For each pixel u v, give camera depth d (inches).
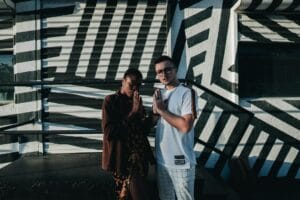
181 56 205.2
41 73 198.4
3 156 199.3
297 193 202.1
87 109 201.3
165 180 123.3
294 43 215.5
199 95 207.0
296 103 215.0
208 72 207.0
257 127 211.9
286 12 208.7
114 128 119.8
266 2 196.4
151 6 202.1
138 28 202.1
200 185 159.6
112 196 147.0
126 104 125.6
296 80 220.7
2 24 197.2
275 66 218.5
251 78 216.5
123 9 200.8
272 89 218.7
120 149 120.8
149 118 126.6
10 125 197.3
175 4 203.9
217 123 208.2
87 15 199.3
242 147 211.6
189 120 116.9
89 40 200.1
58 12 198.4
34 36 197.6
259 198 194.5
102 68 201.2
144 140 125.8
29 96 198.7
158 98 118.0
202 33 206.1
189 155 121.3
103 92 201.6
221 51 207.2
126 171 121.3
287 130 214.4
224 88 207.8
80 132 168.2
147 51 202.8
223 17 207.2
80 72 200.4
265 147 213.0
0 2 181.6
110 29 200.8
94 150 202.5
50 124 199.9
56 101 200.2
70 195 147.2
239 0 196.5
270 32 211.2
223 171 208.8
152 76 203.2
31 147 199.5
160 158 123.0
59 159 188.7
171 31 203.6
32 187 147.0
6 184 148.2
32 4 196.9
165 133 121.6
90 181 151.3
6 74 203.9
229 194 159.8
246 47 215.5
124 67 202.1
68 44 199.3
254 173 205.3
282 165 215.0
